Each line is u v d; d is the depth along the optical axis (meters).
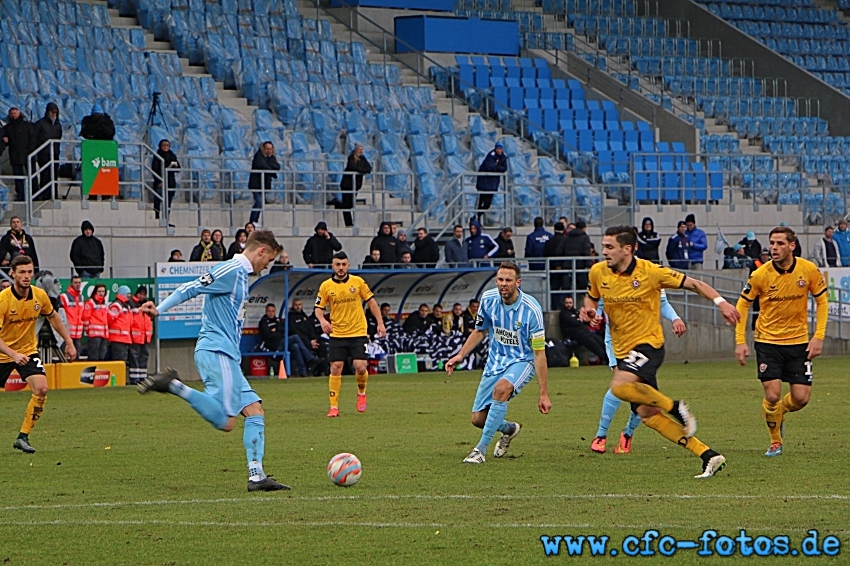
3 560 14.26
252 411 19.05
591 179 69.44
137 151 57.03
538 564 13.92
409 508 17.28
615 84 78.00
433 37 76.31
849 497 17.89
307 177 60.59
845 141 80.69
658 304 20.41
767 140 78.25
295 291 48.97
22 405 35.81
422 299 52.00
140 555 14.51
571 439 25.73
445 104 71.75
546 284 54.19
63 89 59.03
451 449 24.14
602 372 47.69
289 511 17.14
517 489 18.88
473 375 48.09
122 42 64.19
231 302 18.89
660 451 23.61
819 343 22.20
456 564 13.91
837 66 89.94
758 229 68.81
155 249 51.34
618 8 88.06
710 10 90.88
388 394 38.44
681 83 81.56
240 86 66.06
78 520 16.67
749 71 85.69
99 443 25.72
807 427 27.53
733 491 18.52
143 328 45.66
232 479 20.25
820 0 97.31
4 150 53.41
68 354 25.28
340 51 71.88
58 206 50.22
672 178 70.69
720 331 56.56
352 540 15.18
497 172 60.81
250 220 54.53
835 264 61.75
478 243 54.59
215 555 14.45
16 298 24.31
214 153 59.34
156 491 19.06
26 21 61.72
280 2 73.00
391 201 62.41
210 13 69.12
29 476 20.89
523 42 80.81
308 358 48.12
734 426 27.86
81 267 46.22
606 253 20.39
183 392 18.45
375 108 68.19
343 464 19.06
